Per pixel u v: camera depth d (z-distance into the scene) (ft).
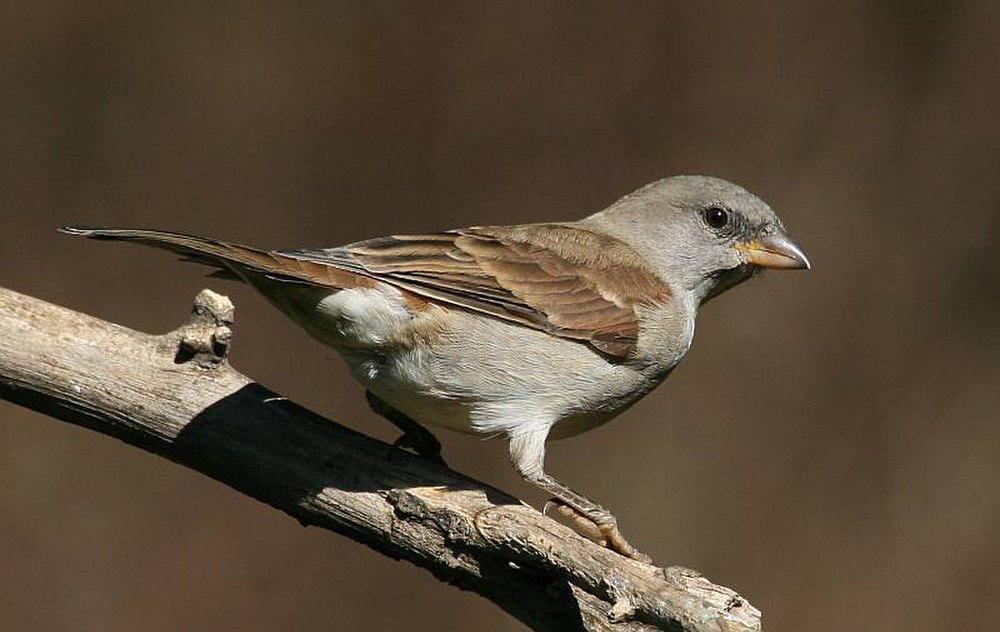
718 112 51.01
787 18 51.26
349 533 22.86
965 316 48.75
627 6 51.29
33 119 49.83
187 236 21.70
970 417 47.47
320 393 48.14
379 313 23.91
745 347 48.78
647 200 29.68
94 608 43.32
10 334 22.74
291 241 50.49
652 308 26.43
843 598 45.21
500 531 21.57
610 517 24.36
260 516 44.96
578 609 21.25
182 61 51.37
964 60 50.90
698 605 20.36
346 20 51.72
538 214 50.42
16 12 50.37
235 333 48.21
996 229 49.55
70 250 48.96
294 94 51.29
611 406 26.40
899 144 50.60
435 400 24.73
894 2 51.29
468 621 43.62
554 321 25.32
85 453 45.21
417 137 51.03
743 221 29.40
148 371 23.04
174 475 45.29
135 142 50.49
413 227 50.65
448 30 51.47
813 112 50.96
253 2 51.90
